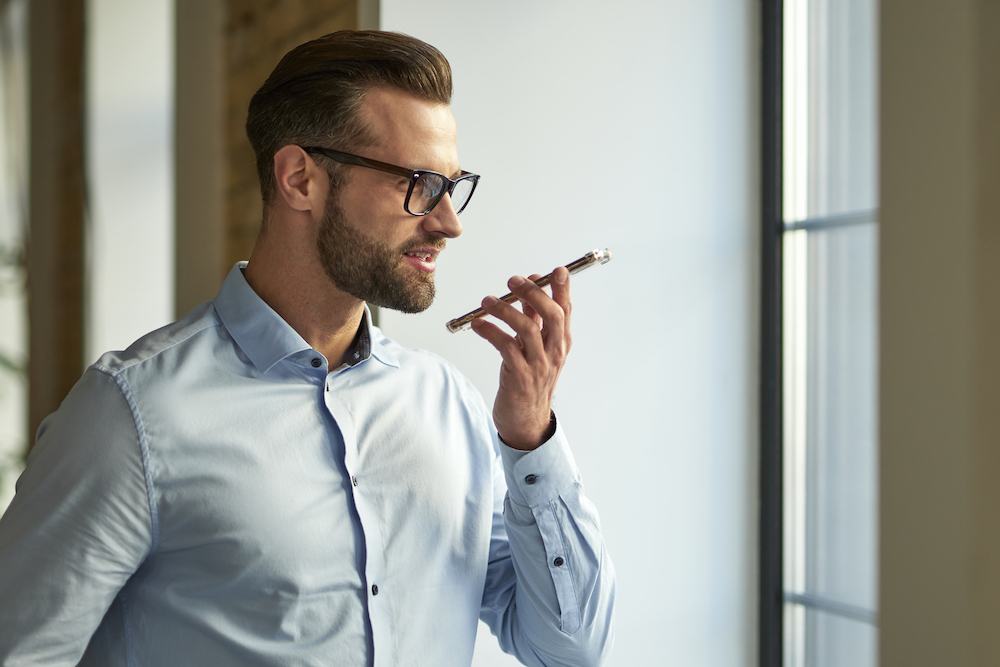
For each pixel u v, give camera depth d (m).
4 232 5.36
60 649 1.13
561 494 1.29
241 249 2.58
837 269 1.94
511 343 1.25
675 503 2.00
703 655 2.04
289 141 1.27
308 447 1.24
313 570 1.20
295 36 2.21
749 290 2.06
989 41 1.12
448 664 1.29
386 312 1.75
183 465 1.17
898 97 1.20
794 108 2.02
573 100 1.90
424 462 1.31
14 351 5.68
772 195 2.05
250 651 1.17
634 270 1.96
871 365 1.88
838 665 1.95
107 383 1.19
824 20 1.95
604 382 1.94
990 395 1.12
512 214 1.84
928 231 1.17
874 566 1.87
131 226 4.00
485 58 1.82
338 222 1.24
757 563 2.08
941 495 1.15
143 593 1.20
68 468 1.14
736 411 2.06
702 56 2.02
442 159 1.25
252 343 1.26
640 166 1.96
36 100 4.54
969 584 1.12
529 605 1.33
